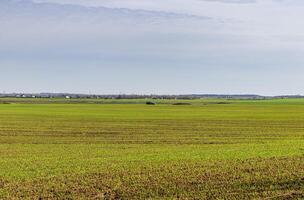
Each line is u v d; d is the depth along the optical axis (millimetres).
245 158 37781
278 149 45250
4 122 82938
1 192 26016
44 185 27734
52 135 60781
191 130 68562
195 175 30078
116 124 79500
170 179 28953
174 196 25219
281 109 150875
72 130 67875
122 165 34438
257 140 55469
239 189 26578
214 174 30344
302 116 107312
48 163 35875
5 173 31609
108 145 49750
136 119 93125
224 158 37906
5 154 41969
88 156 40406
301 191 26062
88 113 116125
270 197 24922
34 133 63312
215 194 25531
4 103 199250
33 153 42750
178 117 100688
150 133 63906
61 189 26734
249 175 29891
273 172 30812
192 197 25000
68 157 39656
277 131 67750
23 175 30844
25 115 105250
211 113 120312
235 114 115688
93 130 68000
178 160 36906
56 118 95000
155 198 24875
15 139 56000
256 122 85938
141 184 27781
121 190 26484
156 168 32844
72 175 30656
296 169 31844
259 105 199375
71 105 182500
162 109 146000
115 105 187500
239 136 60188
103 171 31984
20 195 25453
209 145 49875
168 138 57375
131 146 48844
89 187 27203
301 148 46250
